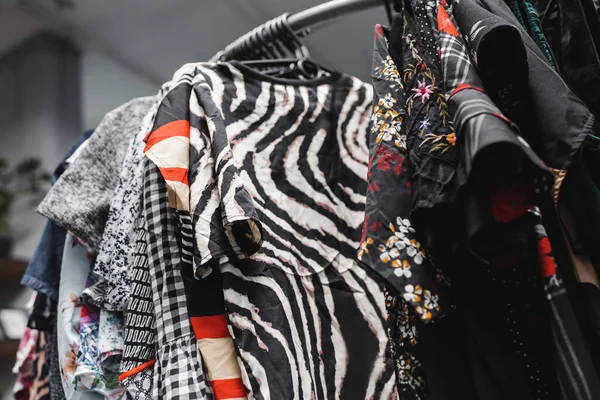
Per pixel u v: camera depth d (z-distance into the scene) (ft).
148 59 7.92
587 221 1.84
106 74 8.43
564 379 1.63
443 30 1.95
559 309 1.67
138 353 2.40
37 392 3.68
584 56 2.12
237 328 2.26
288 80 3.05
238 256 2.27
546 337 1.82
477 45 1.82
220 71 2.87
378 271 1.84
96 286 2.71
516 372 1.80
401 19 2.31
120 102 9.15
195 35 7.23
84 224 2.92
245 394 2.23
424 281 1.81
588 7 2.20
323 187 2.92
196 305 2.31
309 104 3.06
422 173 1.83
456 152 1.79
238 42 3.46
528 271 1.80
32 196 8.00
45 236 3.36
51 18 7.49
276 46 3.44
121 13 7.02
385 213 1.91
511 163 1.67
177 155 2.33
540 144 1.76
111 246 2.70
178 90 2.53
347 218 2.93
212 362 2.25
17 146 8.24
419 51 2.07
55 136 8.02
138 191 2.71
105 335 2.66
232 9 6.52
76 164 3.05
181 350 2.27
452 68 1.83
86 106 9.18
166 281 2.38
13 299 7.33
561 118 1.73
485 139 1.54
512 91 1.88
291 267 2.63
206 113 2.42
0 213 7.79
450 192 1.74
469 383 1.91
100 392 2.65
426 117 1.91
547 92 1.79
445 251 1.82
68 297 2.99
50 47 8.13
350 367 2.60
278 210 2.72
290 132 2.94
